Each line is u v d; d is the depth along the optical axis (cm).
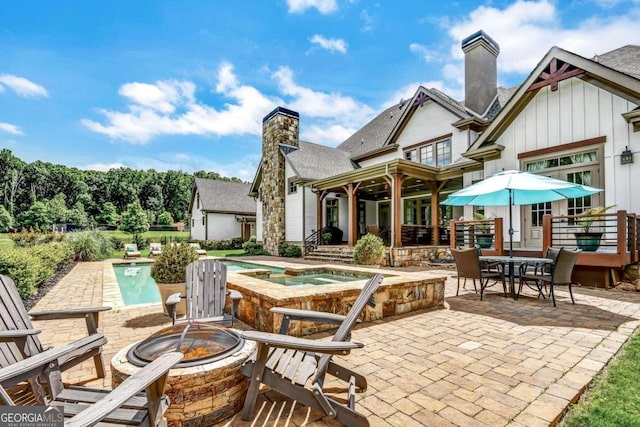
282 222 1808
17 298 264
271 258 1580
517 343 361
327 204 1762
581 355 324
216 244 2497
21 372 176
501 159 969
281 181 1819
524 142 923
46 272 762
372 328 418
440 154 1421
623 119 759
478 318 464
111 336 399
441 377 279
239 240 2603
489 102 1348
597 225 779
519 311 504
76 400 193
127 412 174
